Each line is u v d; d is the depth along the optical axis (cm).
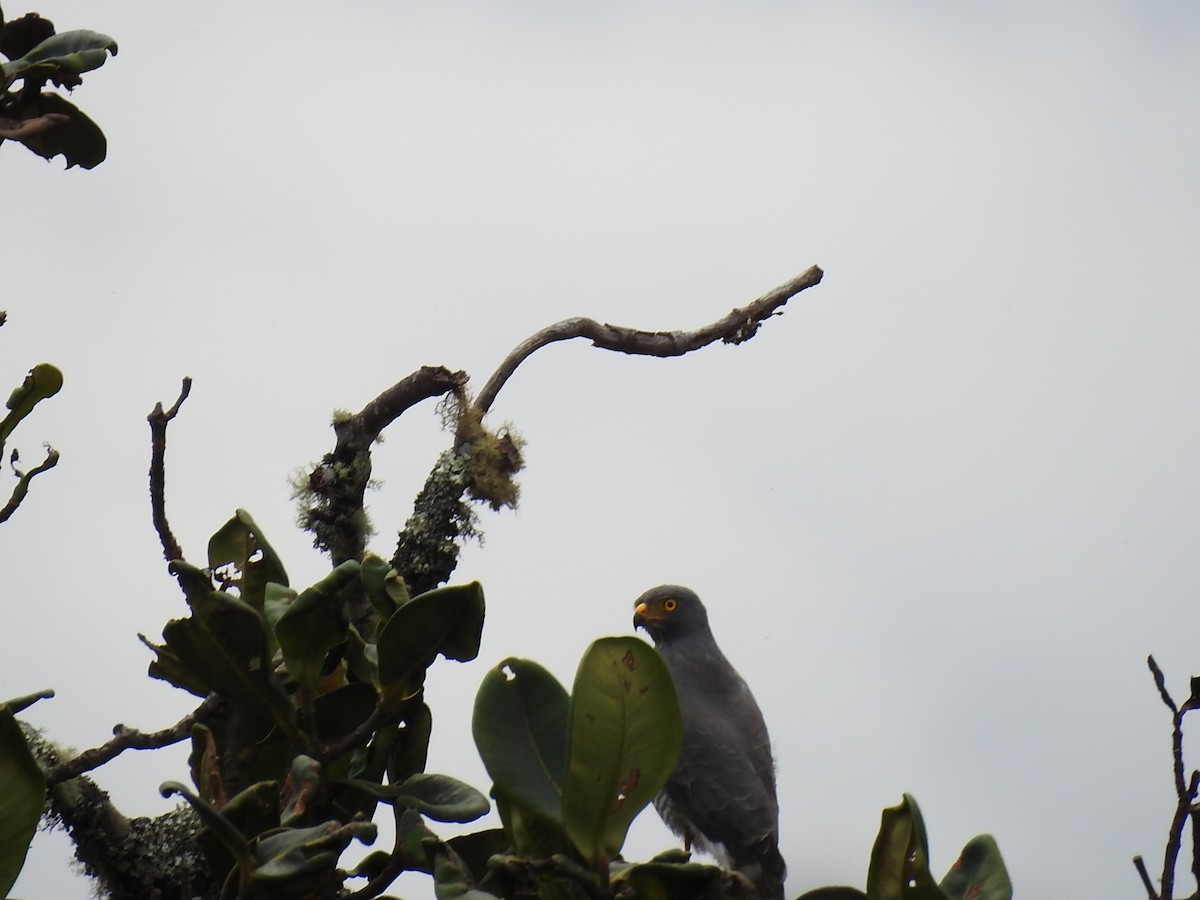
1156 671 553
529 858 450
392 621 516
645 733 419
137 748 583
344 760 557
